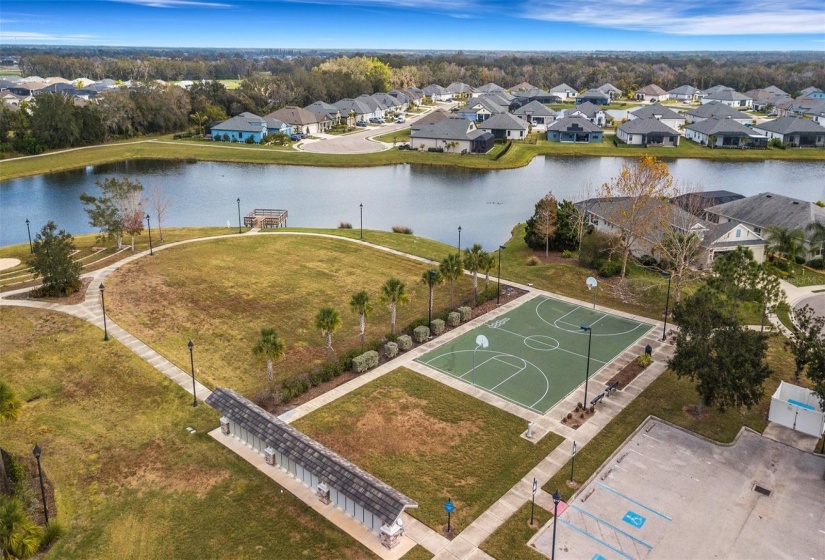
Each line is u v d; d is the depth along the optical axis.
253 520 31.22
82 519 31.12
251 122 163.62
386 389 43.81
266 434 35.31
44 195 109.12
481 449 37.16
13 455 35.72
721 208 85.88
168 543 29.66
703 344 38.28
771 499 32.91
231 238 79.25
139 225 73.62
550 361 48.16
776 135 163.25
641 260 70.94
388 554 29.09
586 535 30.31
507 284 64.50
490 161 140.00
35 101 159.88
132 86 190.12
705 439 38.28
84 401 41.91
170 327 52.97
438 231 91.00
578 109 195.50
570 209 76.31
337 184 121.12
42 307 55.94
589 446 37.44
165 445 37.28
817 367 38.62
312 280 64.50
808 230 72.12
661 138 160.50
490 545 29.70
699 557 28.92
